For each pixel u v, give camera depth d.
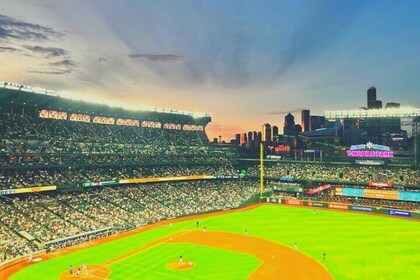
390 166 111.88
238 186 121.19
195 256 59.88
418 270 53.81
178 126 131.25
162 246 65.38
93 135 100.69
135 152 102.81
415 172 106.62
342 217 92.19
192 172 115.69
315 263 56.88
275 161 130.38
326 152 124.38
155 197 96.44
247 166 132.50
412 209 95.06
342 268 54.62
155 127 123.50
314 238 71.94
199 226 81.62
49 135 88.44
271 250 63.75
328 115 111.31
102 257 58.25
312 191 113.25
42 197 76.88
